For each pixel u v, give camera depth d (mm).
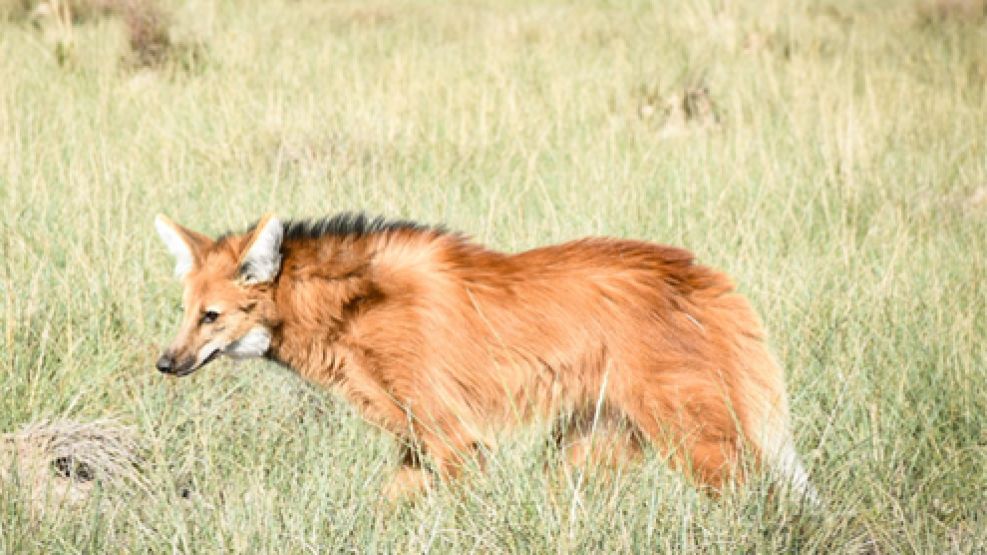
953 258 21859
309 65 40438
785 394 14062
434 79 37062
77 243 20547
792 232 23594
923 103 35656
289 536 12734
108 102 33344
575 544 12305
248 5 55469
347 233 14570
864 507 13883
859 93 37719
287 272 14391
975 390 16188
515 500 13016
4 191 24438
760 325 14125
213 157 28344
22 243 19875
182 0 53562
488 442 14266
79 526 13203
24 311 17531
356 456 14734
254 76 38375
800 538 12867
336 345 14484
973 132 31938
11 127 29109
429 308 14008
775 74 40156
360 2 58938
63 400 16156
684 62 40156
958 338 17328
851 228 24109
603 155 28203
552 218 22328
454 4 60906
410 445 14250
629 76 38625
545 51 43625
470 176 27641
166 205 23891
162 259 20922
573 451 14547
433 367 14023
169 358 14109
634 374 13742
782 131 32094
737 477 13484
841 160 27938
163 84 37125
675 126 34406
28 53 41000
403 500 14273
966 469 14906
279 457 14727
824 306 18812
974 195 26781
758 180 27422
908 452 14984
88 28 46281
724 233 22578
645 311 13844
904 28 51375
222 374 16984
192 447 14469
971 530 13461
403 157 28891
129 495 14062
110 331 17891
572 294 13961
